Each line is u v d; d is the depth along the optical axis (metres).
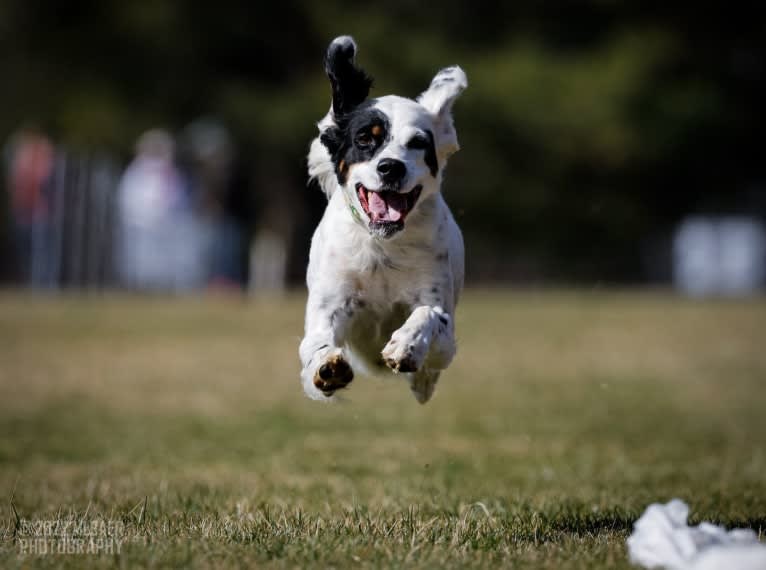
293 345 16.14
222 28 28.02
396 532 5.38
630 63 28.23
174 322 18.72
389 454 8.62
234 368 13.95
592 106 27.83
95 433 9.63
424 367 5.90
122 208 27.91
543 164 29.30
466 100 27.89
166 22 27.92
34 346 15.51
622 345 16.66
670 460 8.56
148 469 7.96
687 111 28.73
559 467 8.13
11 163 30.00
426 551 4.97
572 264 33.50
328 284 5.80
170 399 11.63
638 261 33.81
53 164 27.27
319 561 4.81
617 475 7.79
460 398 11.81
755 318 20.22
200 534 5.32
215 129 29.09
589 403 11.65
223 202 27.59
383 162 5.45
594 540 5.31
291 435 9.57
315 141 5.90
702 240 33.94
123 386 12.49
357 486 7.18
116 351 15.23
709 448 9.24
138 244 27.62
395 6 28.89
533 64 28.14
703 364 14.90
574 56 29.30
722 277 33.94
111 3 28.88
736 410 11.48
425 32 28.47
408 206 5.55
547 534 5.51
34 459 8.41
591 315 20.69
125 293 27.19
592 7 29.47
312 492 6.95
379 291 5.81
